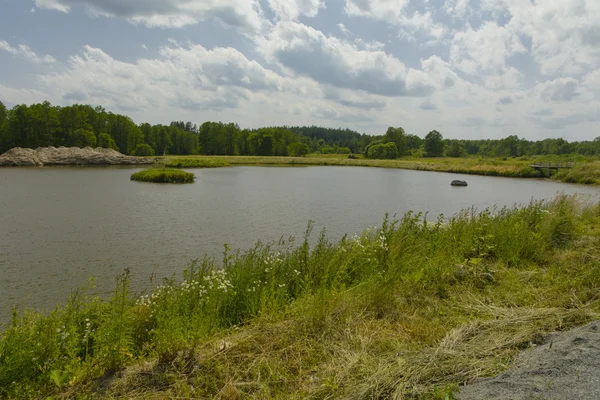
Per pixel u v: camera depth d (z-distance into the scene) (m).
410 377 3.46
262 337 4.38
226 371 3.72
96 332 4.54
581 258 7.13
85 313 5.04
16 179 37.19
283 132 127.06
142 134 109.50
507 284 5.97
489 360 3.72
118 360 4.00
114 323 4.46
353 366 3.74
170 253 11.87
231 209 20.84
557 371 3.22
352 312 5.00
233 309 5.55
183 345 4.19
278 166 75.50
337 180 44.09
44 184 32.59
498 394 3.02
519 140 136.38
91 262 10.87
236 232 15.05
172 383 3.63
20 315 7.34
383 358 3.86
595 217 11.58
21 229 14.88
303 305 5.19
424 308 5.27
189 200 24.19
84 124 92.12
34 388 3.68
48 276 9.71
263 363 3.86
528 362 3.53
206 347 4.27
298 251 8.01
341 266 6.70
